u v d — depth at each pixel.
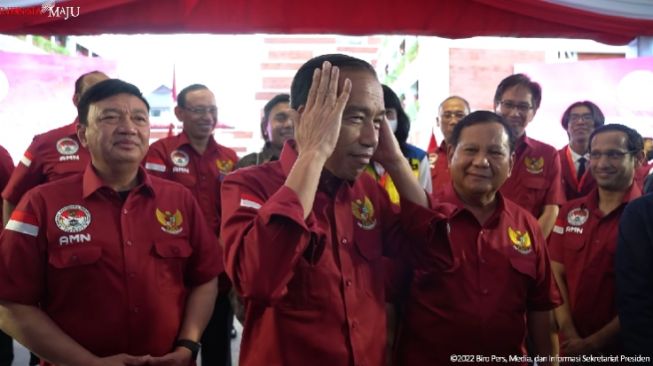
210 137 3.56
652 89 4.62
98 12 3.68
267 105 3.49
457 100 3.47
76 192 1.75
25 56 4.86
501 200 1.89
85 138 1.84
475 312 1.71
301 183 1.24
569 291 2.44
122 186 1.84
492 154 1.83
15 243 1.64
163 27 3.82
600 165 2.37
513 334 1.75
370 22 3.93
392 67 12.84
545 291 1.89
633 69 4.39
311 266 1.34
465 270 1.74
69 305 1.67
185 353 1.77
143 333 1.73
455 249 1.75
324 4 3.86
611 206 2.40
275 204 1.22
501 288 1.75
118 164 1.78
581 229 2.43
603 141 2.37
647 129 4.64
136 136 1.79
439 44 8.41
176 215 1.89
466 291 1.72
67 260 1.66
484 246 1.78
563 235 2.50
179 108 3.48
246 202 1.38
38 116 4.89
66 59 4.95
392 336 1.86
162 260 1.81
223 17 3.84
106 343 1.69
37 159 3.12
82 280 1.67
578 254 2.41
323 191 1.45
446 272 1.72
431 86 8.51
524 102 3.04
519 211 1.94
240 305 2.32
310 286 1.34
